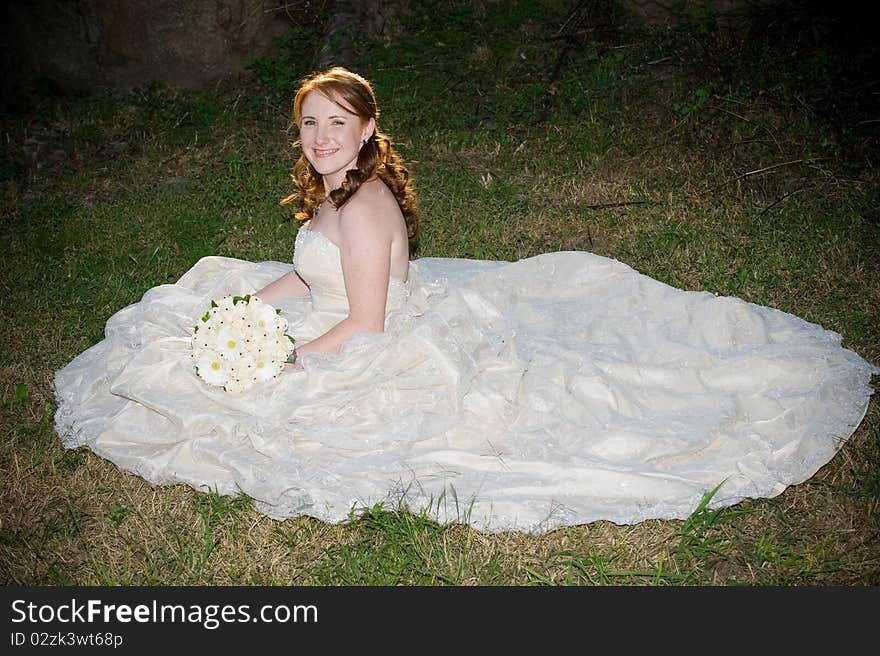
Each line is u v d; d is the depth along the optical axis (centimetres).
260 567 364
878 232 609
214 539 375
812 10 828
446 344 410
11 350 509
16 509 396
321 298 427
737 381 443
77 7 845
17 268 600
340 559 365
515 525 371
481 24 914
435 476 395
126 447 412
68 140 791
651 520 380
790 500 392
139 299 559
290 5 911
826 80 761
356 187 404
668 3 862
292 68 858
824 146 705
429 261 571
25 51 844
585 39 863
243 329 394
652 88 796
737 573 357
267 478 383
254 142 777
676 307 496
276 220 656
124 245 629
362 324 405
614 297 508
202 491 395
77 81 856
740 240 611
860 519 380
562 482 386
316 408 398
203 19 854
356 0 934
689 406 429
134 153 777
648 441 405
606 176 707
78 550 376
